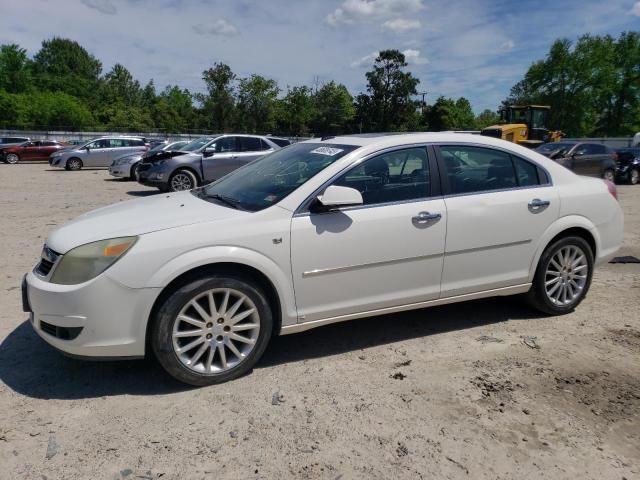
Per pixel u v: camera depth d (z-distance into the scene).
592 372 3.54
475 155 4.10
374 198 3.69
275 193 3.61
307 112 68.19
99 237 3.16
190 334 3.23
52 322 3.08
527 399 3.19
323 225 3.49
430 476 2.52
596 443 2.78
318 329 4.31
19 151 31.66
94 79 111.69
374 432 2.85
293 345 3.99
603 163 17.97
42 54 110.00
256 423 2.93
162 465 2.57
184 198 4.06
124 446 2.71
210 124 67.31
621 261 6.59
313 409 3.08
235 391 3.28
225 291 3.28
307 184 3.54
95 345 3.07
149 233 3.16
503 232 4.09
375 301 3.73
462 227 3.91
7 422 2.91
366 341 4.06
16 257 6.43
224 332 3.33
